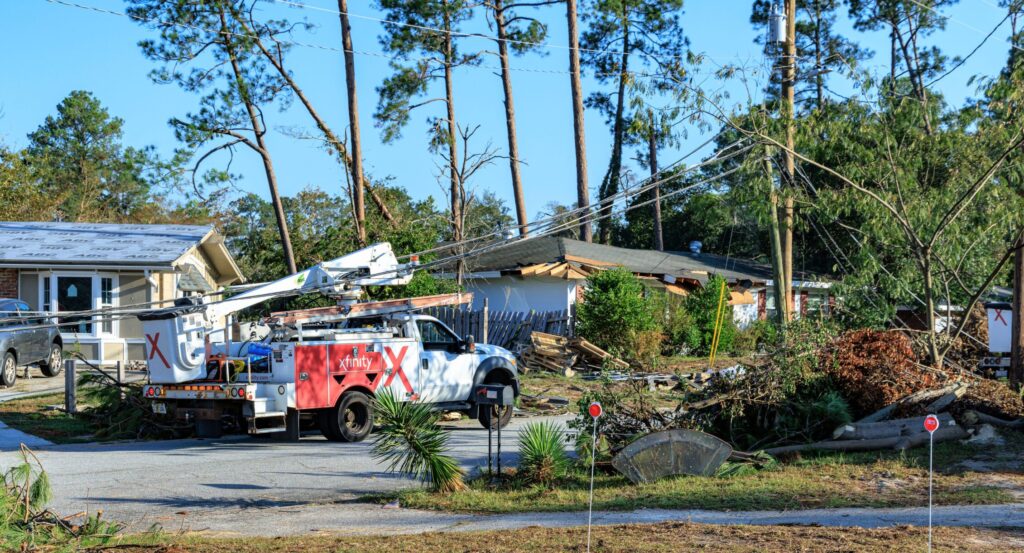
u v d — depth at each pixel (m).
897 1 42.59
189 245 27.22
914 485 10.38
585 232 37.72
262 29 31.89
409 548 7.69
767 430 12.94
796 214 20.03
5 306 22.27
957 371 15.51
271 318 14.56
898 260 17.36
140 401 15.95
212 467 12.69
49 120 77.00
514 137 35.84
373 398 15.46
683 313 31.81
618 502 9.83
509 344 29.02
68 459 13.39
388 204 37.62
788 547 7.38
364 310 15.59
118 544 8.04
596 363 27.00
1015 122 14.61
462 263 30.84
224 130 32.12
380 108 33.53
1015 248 14.98
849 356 13.34
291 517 9.52
